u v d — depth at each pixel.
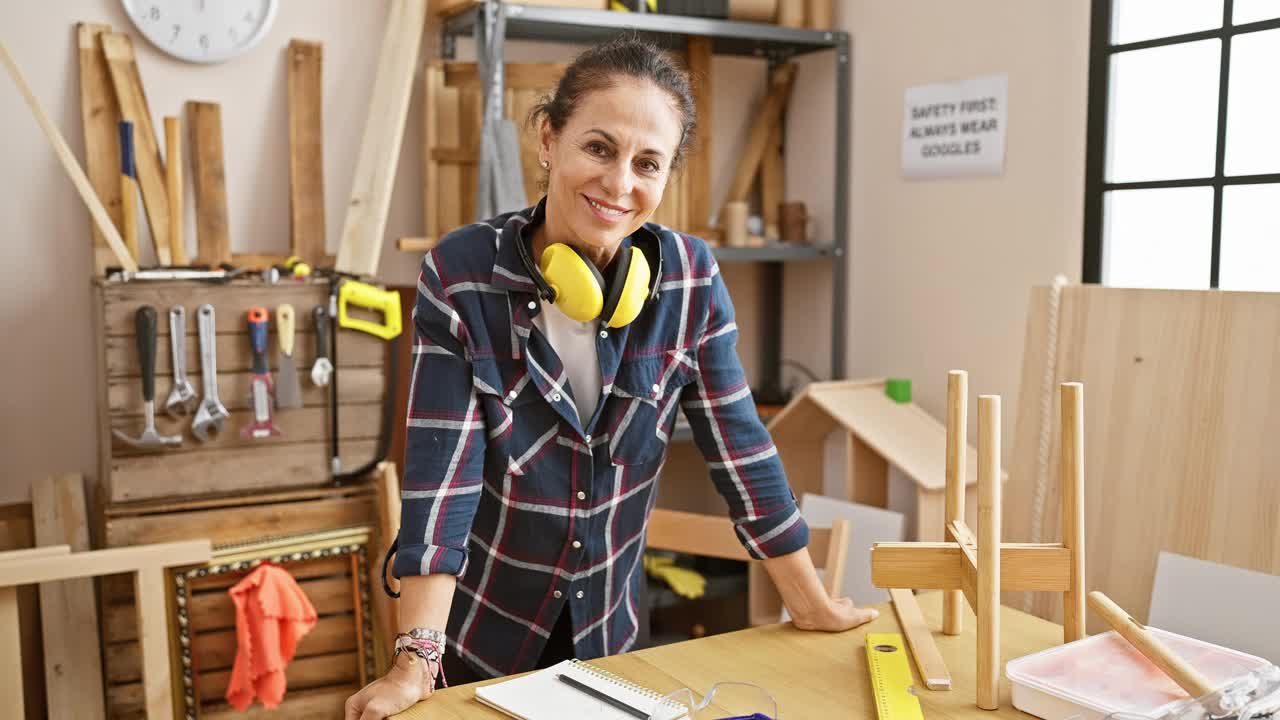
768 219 3.67
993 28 2.91
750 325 3.79
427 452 1.48
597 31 3.22
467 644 1.72
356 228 3.00
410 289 3.30
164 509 2.62
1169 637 1.41
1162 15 2.52
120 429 2.57
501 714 1.34
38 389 2.94
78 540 2.82
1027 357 2.39
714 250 3.28
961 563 1.44
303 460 2.74
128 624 2.66
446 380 1.50
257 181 3.13
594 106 1.37
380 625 2.80
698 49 3.46
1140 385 2.20
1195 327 2.12
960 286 3.04
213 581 2.66
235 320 2.64
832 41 3.37
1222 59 2.40
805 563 1.64
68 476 2.91
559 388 1.55
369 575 2.80
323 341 2.71
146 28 2.95
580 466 1.60
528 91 3.16
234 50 3.04
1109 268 2.68
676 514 2.14
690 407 1.69
